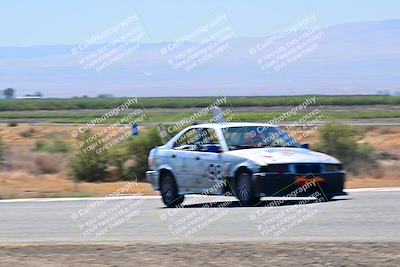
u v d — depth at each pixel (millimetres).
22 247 20016
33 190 40438
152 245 19734
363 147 48531
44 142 75938
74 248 19672
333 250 18109
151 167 30859
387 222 22547
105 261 17812
